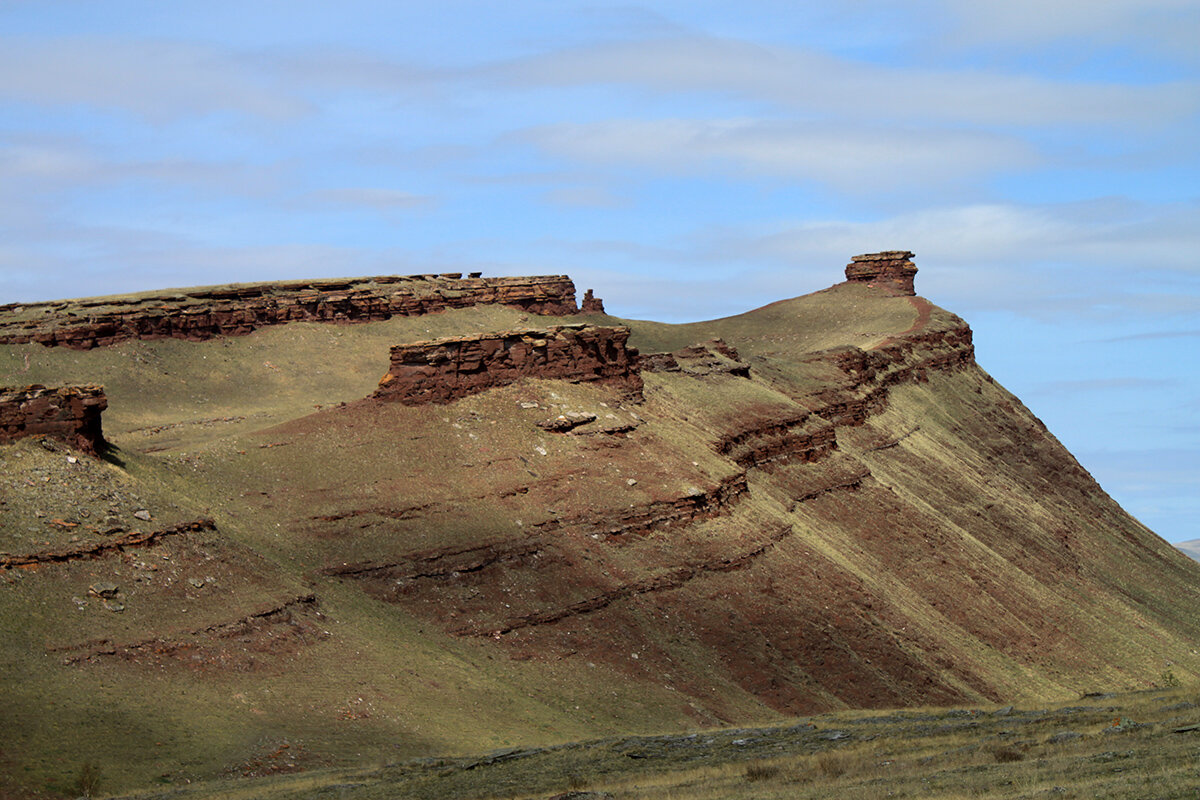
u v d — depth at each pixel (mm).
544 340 178500
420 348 165500
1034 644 193000
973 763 74875
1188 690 106250
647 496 160750
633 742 99625
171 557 116375
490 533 144500
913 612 178875
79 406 126312
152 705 100250
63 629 103688
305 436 153250
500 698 119750
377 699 111438
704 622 146625
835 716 115188
